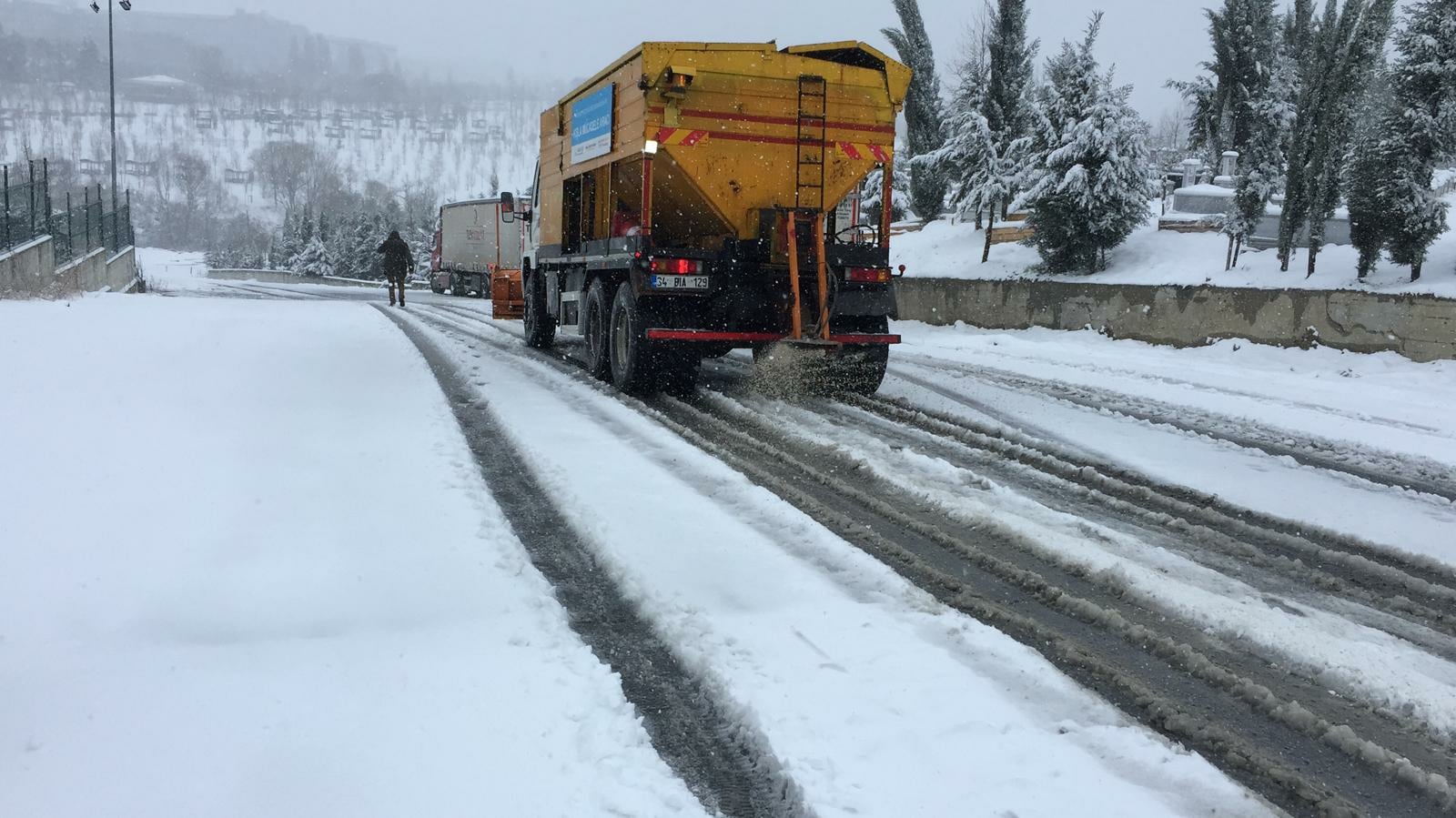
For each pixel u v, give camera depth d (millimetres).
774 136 9656
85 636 3773
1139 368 11977
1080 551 4992
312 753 2930
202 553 4621
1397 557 5211
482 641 3781
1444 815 2863
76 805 2646
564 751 3010
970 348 14469
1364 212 12641
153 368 9680
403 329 15750
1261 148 14844
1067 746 3088
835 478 6488
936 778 2885
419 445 6906
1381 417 9039
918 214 25047
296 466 6230
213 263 106000
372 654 3645
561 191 12688
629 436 7562
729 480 6180
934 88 24062
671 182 9664
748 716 3250
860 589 4406
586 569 4703
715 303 9695
